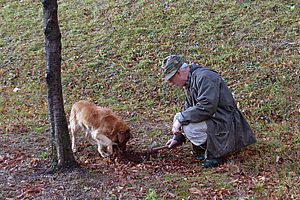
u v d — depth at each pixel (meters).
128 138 5.98
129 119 7.81
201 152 5.88
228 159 5.68
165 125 7.38
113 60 10.16
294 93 7.85
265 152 5.85
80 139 6.80
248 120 7.23
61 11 12.55
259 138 6.39
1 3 13.74
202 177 5.16
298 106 7.42
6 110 8.75
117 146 5.99
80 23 11.84
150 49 10.25
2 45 11.73
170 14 11.29
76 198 4.77
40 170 5.54
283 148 5.91
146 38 10.64
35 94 9.53
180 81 5.61
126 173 5.34
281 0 10.87
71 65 10.27
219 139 5.53
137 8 11.88
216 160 5.57
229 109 5.59
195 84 5.50
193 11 11.22
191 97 5.63
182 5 11.53
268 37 9.75
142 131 7.12
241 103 7.84
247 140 5.70
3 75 10.49
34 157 6.11
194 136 5.58
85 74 9.88
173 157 5.98
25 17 12.80
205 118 5.48
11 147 6.63
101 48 10.66
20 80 10.22
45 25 5.09
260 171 5.31
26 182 5.21
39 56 10.95
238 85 8.47
